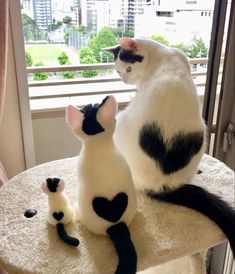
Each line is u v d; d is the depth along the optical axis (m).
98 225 0.67
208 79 1.08
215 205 0.74
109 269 0.62
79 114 0.64
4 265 0.63
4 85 0.88
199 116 0.77
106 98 0.65
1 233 0.70
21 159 1.13
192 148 0.75
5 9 0.81
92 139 0.64
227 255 1.12
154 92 0.73
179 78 0.74
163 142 0.73
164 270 0.88
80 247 0.66
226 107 1.10
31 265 0.63
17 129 1.08
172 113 0.72
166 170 0.75
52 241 0.68
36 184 0.85
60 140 1.24
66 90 1.21
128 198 0.68
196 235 0.70
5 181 0.96
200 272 0.73
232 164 1.15
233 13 0.98
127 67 0.80
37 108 1.16
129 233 0.67
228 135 1.12
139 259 0.64
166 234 0.70
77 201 0.74
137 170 0.77
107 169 0.64
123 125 0.76
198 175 0.89
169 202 0.78
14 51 0.97
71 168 0.92
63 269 0.62
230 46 1.01
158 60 0.78
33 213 0.76
